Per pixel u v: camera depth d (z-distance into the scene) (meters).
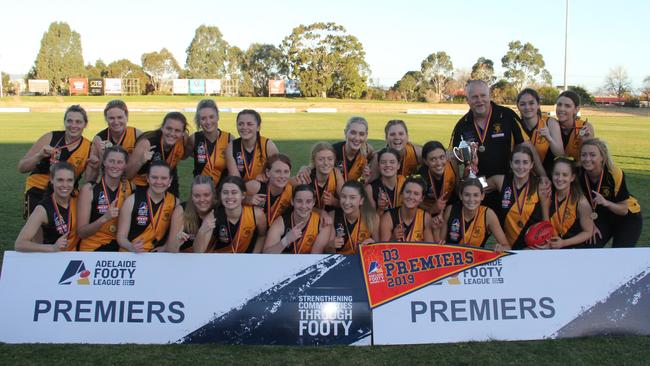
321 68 74.75
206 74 90.31
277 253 4.65
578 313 4.29
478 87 5.41
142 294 4.22
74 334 4.11
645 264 4.42
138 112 46.50
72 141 5.76
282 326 4.15
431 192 5.54
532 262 4.41
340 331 4.15
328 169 5.27
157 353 3.90
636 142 21.70
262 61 87.06
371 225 4.92
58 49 81.00
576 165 5.32
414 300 4.26
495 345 4.06
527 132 5.65
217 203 4.93
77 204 4.88
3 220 7.83
